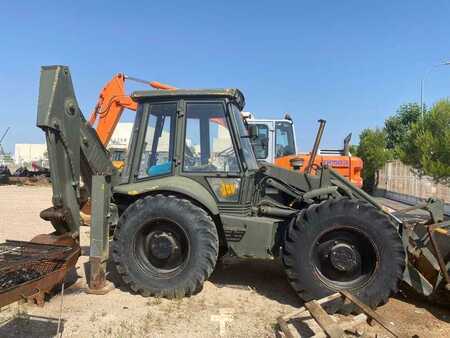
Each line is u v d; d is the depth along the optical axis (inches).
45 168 1266.0
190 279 200.5
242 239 207.5
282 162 398.6
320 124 235.3
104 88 315.0
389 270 186.1
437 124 519.2
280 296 208.1
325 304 185.3
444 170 490.9
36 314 181.3
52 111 198.4
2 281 137.3
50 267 155.0
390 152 1079.0
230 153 215.8
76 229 211.6
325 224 191.0
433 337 165.9
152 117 224.5
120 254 206.7
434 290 190.4
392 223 191.2
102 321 175.3
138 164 223.8
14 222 409.4
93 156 229.0
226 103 217.2
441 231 196.7
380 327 171.5
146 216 205.0
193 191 207.0
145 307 191.5
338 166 416.2
